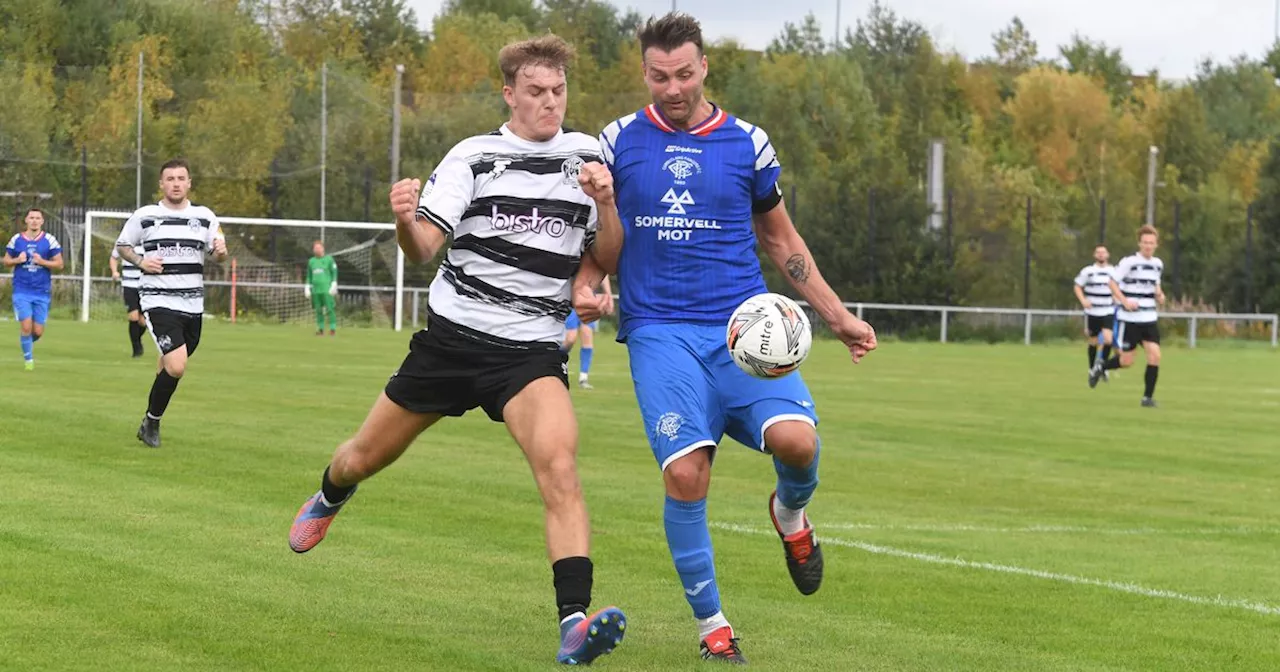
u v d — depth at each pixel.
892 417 28.58
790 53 132.12
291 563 11.95
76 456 17.89
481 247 9.52
